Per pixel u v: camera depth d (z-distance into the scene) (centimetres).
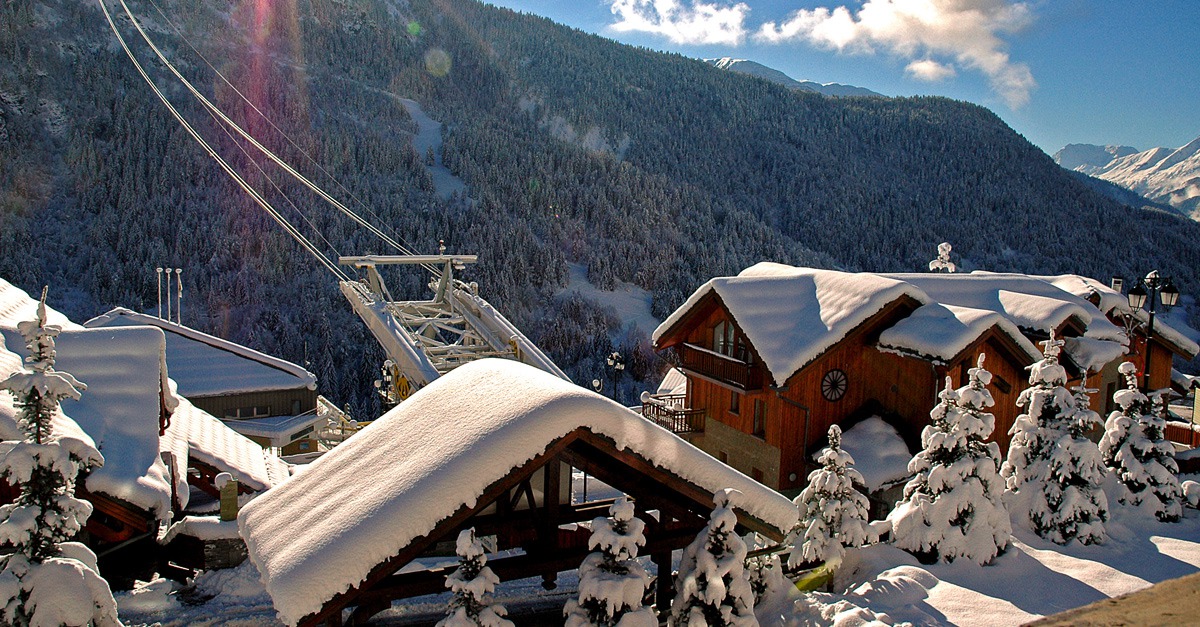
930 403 2067
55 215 10181
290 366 3106
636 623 773
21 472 831
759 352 2105
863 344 2219
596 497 2005
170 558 1448
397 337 2809
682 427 2511
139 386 1466
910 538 1372
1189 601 397
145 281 8919
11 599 838
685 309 2438
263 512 977
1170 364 2798
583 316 9650
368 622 1151
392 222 10700
